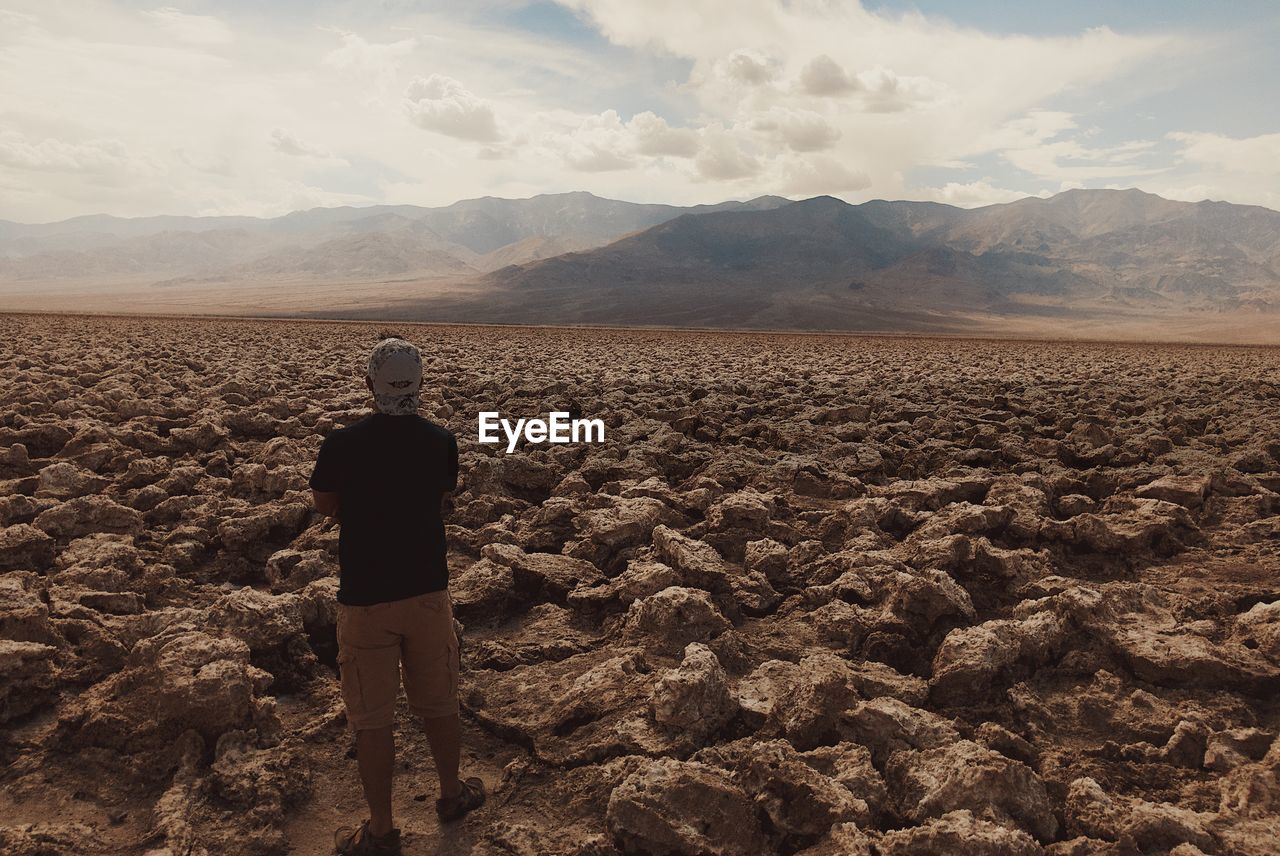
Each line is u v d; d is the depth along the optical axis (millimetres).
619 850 3482
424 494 3467
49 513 6895
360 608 3393
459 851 3549
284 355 23703
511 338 44281
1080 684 4719
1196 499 7801
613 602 5812
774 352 33969
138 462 8594
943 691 4559
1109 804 3535
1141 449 10234
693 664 4348
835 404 14961
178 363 20141
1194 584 6117
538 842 3572
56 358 19969
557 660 5266
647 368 23344
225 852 3465
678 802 3514
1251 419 12781
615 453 9906
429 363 23078
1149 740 4188
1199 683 4500
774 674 4684
